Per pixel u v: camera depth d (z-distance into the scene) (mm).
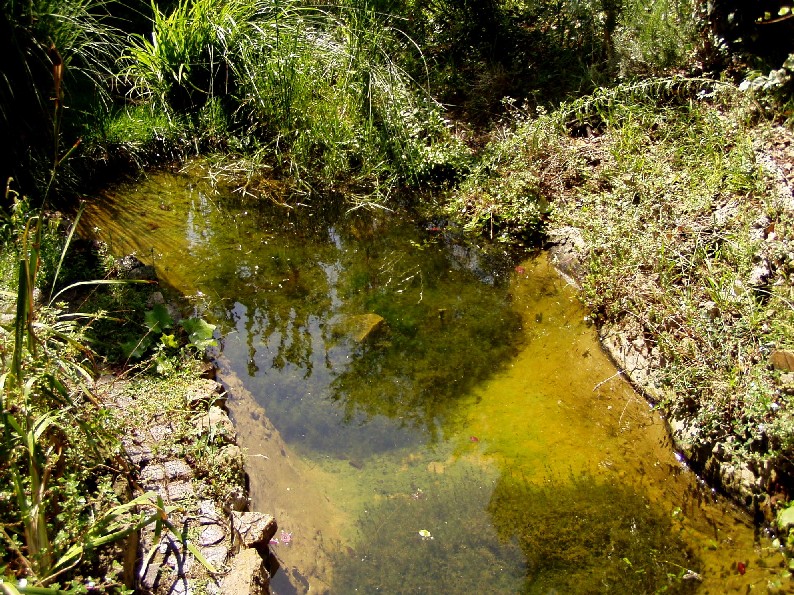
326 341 3898
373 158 5395
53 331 2527
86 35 5852
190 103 5984
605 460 3215
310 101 5672
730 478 2980
